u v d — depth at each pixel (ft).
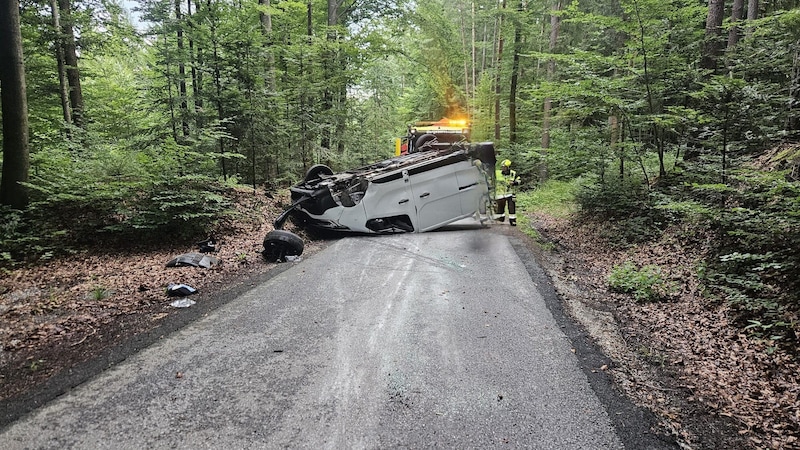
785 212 16.19
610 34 57.67
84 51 46.16
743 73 28.94
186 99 32.63
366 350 12.89
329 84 44.32
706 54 30.53
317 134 44.04
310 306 16.37
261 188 38.01
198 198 25.66
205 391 10.69
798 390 11.07
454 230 31.99
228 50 33.37
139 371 11.60
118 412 9.83
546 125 60.49
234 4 35.47
